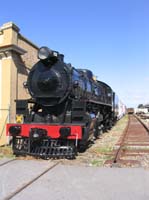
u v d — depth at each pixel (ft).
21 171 26.71
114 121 97.96
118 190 21.08
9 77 45.88
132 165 29.35
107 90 73.20
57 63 38.01
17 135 35.73
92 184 22.58
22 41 49.85
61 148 34.06
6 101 45.96
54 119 37.70
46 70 38.09
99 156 34.68
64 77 37.47
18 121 39.11
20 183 22.72
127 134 64.54
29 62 52.85
